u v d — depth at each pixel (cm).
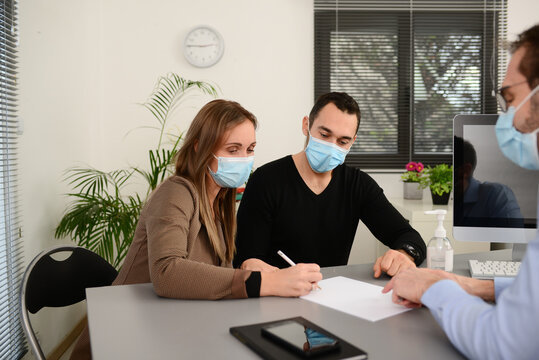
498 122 79
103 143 308
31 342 111
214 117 120
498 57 308
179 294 96
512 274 113
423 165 310
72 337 266
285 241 169
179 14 308
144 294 100
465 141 133
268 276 98
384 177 319
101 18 305
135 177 310
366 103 314
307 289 97
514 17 311
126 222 245
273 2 311
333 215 169
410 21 312
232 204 136
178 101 310
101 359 67
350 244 176
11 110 185
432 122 315
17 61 193
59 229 235
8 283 185
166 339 75
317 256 170
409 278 89
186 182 117
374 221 168
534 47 68
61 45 247
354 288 104
